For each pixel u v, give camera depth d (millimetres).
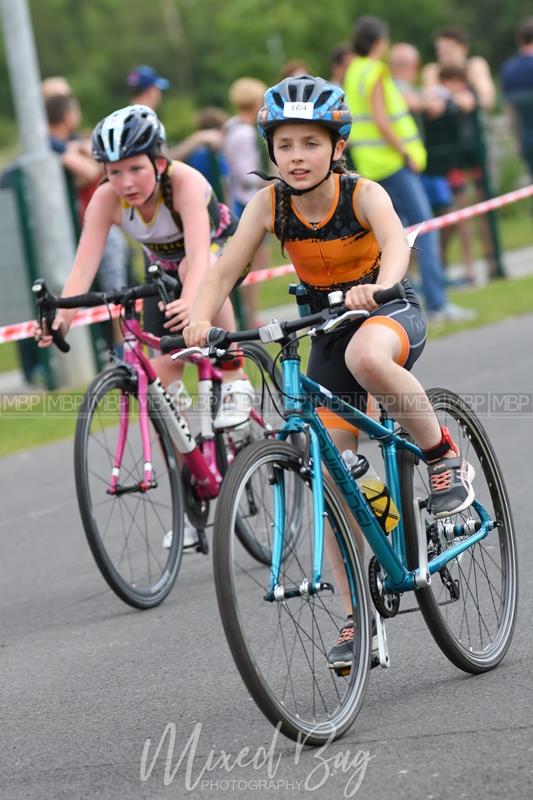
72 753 11586
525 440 22016
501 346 30844
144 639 14859
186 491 16750
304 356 26547
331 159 11602
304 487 12984
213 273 12039
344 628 11594
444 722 11117
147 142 15930
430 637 13594
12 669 14391
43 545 19859
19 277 32406
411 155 32844
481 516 13031
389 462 12008
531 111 46750
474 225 53938
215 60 157375
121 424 16234
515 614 13125
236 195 34094
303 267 12273
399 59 39281
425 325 11844
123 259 30703
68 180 33562
